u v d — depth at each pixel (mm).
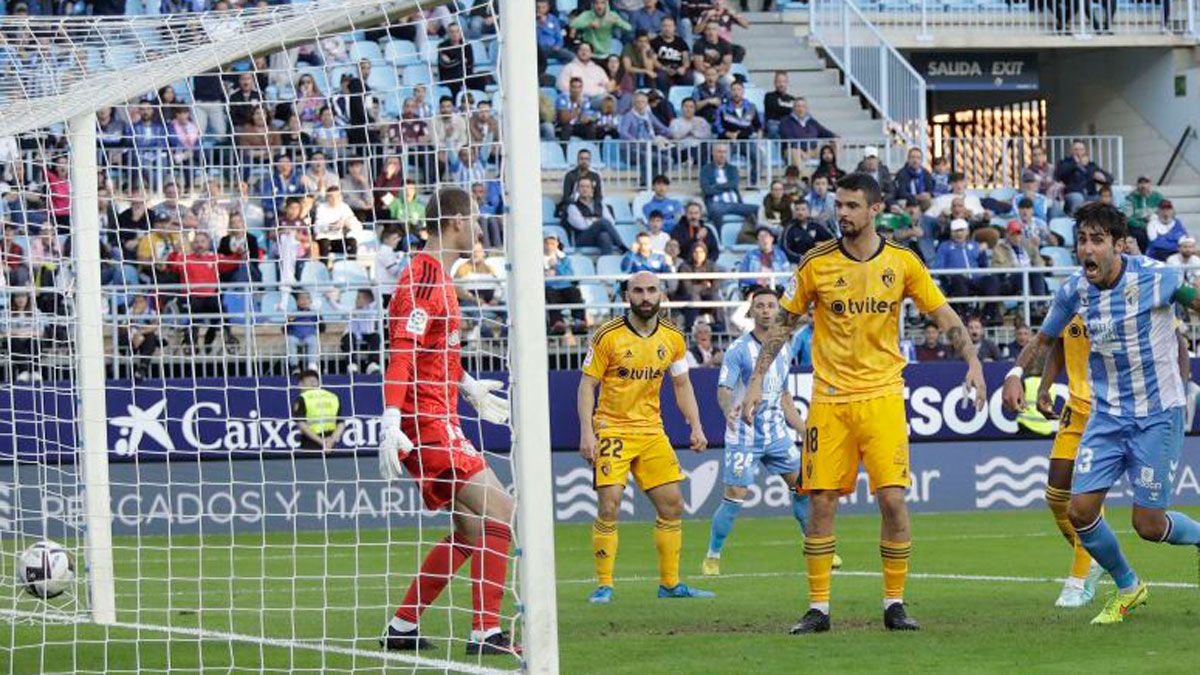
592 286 52281
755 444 33406
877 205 22969
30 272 29578
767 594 29641
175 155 52562
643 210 59656
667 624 25234
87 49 26172
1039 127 85375
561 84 63906
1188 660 20391
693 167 63625
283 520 45625
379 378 45812
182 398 45094
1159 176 78812
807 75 72125
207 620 26922
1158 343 22906
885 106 71250
